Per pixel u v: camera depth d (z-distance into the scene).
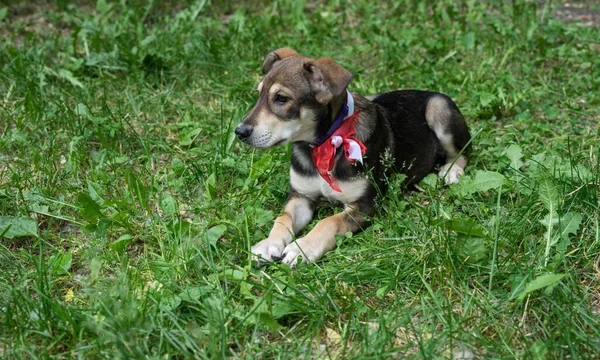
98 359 1.91
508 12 3.09
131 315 1.92
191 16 3.09
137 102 2.64
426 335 1.95
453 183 2.30
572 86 2.69
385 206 2.24
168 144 2.47
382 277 2.05
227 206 2.21
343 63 2.83
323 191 2.22
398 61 2.80
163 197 2.20
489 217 2.18
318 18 3.06
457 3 3.28
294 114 2.16
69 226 2.22
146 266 2.08
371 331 1.96
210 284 2.01
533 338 1.94
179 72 2.78
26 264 2.11
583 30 2.97
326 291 1.99
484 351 1.92
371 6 3.17
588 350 1.90
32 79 2.66
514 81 2.68
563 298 1.98
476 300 1.98
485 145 2.46
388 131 2.27
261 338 1.95
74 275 2.09
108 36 2.94
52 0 3.41
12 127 2.53
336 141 2.16
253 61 2.82
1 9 3.23
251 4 3.37
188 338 1.91
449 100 2.39
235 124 2.46
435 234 2.09
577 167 2.21
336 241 2.14
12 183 2.29
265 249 2.12
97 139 2.48
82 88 2.66
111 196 2.28
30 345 1.93
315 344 1.95
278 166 2.37
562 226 2.08
